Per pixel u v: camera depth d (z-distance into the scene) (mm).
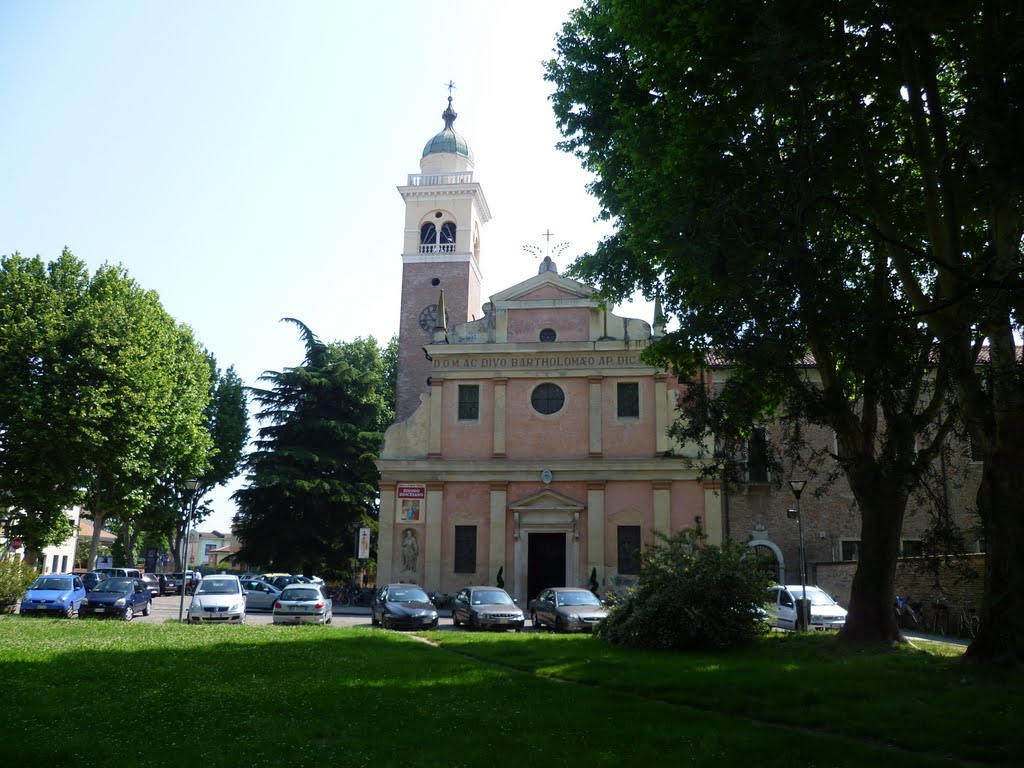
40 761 7547
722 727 9602
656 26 15086
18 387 34938
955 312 13906
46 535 36594
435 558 37875
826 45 13055
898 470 13922
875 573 17406
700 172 14109
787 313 11617
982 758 8438
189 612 28469
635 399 38750
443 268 55031
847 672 13695
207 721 9570
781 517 35938
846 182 15641
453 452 39188
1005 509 13570
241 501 48375
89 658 15180
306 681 12969
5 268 38844
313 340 53062
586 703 11125
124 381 37594
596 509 37531
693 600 18578
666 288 19906
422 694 11789
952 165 13914
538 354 39438
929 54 14109
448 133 61344
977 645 13891
